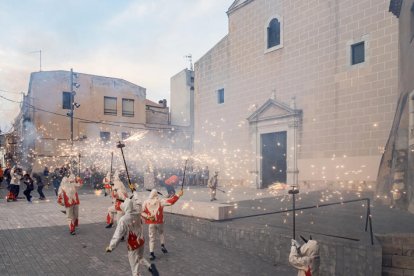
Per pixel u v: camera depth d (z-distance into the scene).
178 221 10.40
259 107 20.12
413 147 10.04
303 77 18.03
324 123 16.91
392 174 11.60
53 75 30.00
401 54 12.69
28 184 16.11
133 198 6.21
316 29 17.52
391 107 14.42
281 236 7.50
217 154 23.36
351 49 16.06
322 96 17.09
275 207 11.89
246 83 21.45
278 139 19.44
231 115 22.47
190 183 24.33
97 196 18.58
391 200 11.52
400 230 7.45
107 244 8.45
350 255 6.51
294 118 18.08
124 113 32.88
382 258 6.51
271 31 20.14
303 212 10.76
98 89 31.78
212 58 24.16
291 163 18.17
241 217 9.97
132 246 5.94
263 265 7.41
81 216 11.86
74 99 30.62
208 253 8.18
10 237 8.94
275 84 19.56
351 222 8.70
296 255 4.70
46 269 6.68
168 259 7.65
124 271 6.70
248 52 21.39
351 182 15.67
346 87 16.11
